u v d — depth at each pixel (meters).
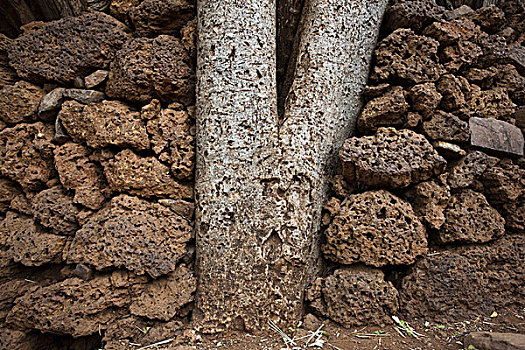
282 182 2.97
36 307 2.86
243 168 2.94
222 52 2.96
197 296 2.98
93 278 2.97
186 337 2.83
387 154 2.95
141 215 3.03
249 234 2.93
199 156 3.06
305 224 3.01
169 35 3.37
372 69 3.38
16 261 3.08
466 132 3.08
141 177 3.08
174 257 3.00
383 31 3.48
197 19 3.17
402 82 3.20
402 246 2.92
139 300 2.96
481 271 3.01
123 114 3.12
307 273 3.05
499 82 3.46
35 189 3.33
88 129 3.12
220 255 2.92
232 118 2.94
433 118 3.12
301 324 2.94
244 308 2.88
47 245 3.08
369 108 3.19
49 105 3.25
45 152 3.27
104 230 2.96
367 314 2.87
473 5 3.82
